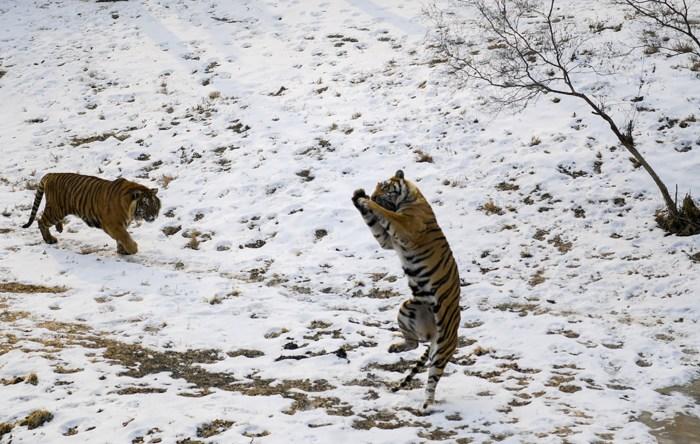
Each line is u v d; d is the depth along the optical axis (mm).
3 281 16797
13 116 29078
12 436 10102
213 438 10070
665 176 20297
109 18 36969
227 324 14789
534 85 19562
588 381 12602
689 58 25266
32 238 20031
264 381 12383
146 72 31234
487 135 23594
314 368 12898
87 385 11680
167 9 37438
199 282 17031
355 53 30719
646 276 16812
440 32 30922
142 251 19344
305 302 16297
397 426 10789
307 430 10359
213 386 12086
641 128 22359
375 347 13859
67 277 17156
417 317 11578
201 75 30562
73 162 25438
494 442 10328
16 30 36312
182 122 27312
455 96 26047
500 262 18109
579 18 30047
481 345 14148
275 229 20250
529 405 11578
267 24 34688
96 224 18922
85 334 13977
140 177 24109
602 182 20609
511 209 20250
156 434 10188
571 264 17703
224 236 20219
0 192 23359
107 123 27859
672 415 11297
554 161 21734
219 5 37406
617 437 10531
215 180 23250
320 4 36156
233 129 26281
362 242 19266
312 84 28656
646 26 28109
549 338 14219
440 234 11195
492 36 29656
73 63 32562
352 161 23234
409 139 24031
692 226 18047
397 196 11219
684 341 14125
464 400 11742
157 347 13594
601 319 15281
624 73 25172
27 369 12102
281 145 24656
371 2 35656
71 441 9953
